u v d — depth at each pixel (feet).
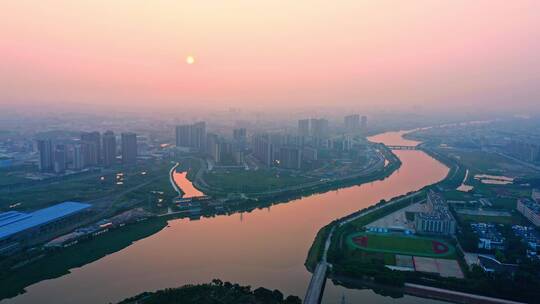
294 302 640.99
